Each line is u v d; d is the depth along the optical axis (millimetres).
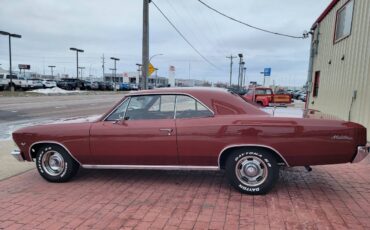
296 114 4902
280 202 4477
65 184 5336
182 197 4691
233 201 4520
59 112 18500
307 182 5344
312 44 17250
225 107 4816
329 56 13641
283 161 4641
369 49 8703
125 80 74875
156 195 4785
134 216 4070
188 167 4945
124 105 5160
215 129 4684
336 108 11914
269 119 4609
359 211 4191
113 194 4848
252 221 3893
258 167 4691
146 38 13312
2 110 18703
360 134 4477
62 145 5242
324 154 4484
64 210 4277
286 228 3717
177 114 4949
